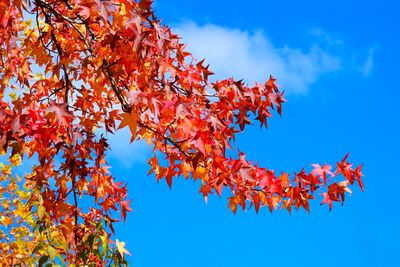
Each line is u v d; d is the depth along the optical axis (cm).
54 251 383
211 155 403
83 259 428
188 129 373
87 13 367
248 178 402
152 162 430
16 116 345
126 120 341
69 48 487
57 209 472
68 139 465
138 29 344
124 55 384
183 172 421
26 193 654
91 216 493
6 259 669
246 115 478
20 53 525
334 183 420
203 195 432
